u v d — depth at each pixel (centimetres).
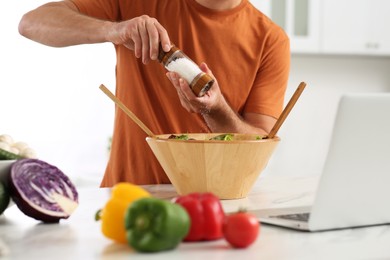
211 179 169
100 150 408
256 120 239
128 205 121
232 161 166
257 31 241
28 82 391
